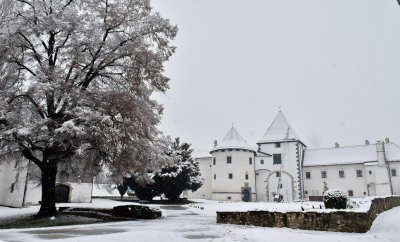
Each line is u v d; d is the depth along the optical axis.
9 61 19.69
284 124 67.50
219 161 61.84
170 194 42.81
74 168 23.36
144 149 20.88
